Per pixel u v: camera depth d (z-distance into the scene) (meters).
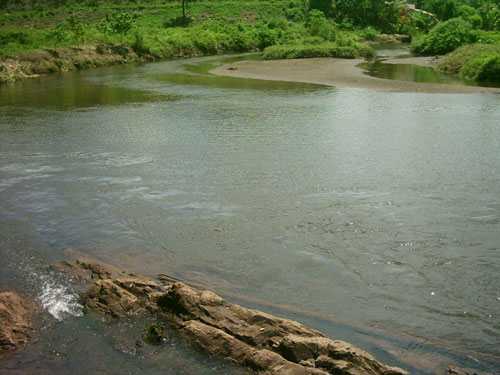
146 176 11.45
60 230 8.70
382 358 5.31
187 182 10.98
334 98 23.33
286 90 26.34
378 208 9.32
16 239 8.35
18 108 21.75
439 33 48.59
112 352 5.45
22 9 72.00
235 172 11.64
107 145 14.48
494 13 61.03
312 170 11.70
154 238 8.34
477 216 8.92
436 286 6.77
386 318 6.11
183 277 7.12
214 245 8.04
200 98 23.75
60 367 5.25
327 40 56.81
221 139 14.95
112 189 10.62
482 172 11.38
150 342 5.58
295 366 4.92
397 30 72.50
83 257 7.72
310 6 75.81
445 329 5.88
